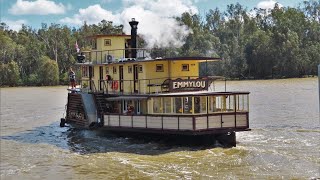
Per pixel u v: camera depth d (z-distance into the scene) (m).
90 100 36.75
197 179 21.88
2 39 142.25
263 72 124.62
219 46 125.00
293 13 142.25
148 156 27.47
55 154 29.73
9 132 41.19
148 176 22.83
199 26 142.62
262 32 129.75
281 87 88.19
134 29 38.94
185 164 25.06
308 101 59.66
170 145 30.73
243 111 29.77
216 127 28.98
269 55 121.44
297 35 126.75
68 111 41.16
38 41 156.62
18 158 28.88
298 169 23.08
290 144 30.17
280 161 24.97
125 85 35.47
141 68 33.59
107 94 35.81
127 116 32.25
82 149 31.00
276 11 148.12
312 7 155.25
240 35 140.75
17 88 126.00
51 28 155.75
